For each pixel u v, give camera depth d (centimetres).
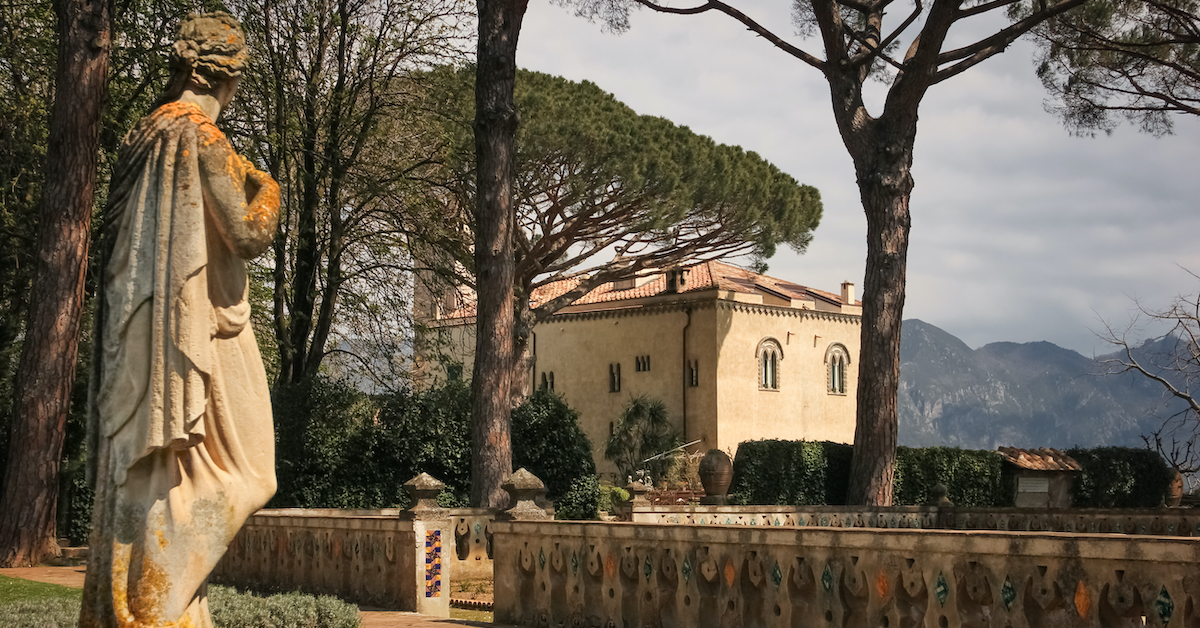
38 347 1739
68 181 1748
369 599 1187
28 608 844
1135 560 568
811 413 5769
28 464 1719
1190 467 3525
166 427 427
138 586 427
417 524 1123
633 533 905
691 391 5434
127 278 439
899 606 694
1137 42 2831
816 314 5859
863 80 2786
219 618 802
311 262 2730
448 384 2620
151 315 437
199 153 442
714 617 827
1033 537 619
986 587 642
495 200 2131
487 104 2138
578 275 3934
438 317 3903
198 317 436
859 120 2669
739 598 804
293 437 2394
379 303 2894
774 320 5659
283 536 1340
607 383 5778
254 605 855
